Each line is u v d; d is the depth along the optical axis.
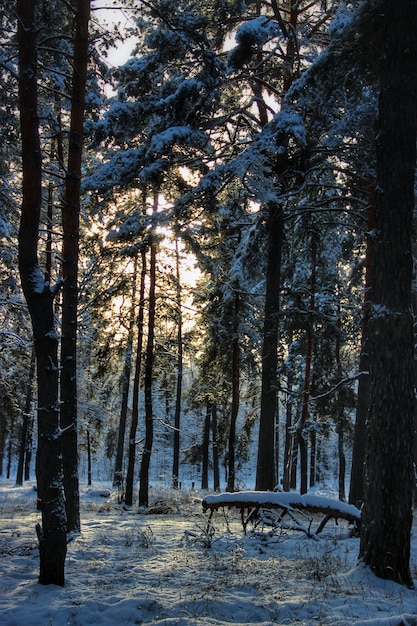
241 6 13.10
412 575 7.20
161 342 21.28
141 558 7.98
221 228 16.34
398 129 7.43
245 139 13.84
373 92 10.23
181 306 19.91
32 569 7.17
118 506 17.11
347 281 22.02
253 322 22.08
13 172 15.09
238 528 10.98
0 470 37.91
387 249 7.30
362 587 6.37
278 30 11.48
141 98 12.55
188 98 11.71
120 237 13.65
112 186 12.53
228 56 11.65
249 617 5.45
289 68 13.04
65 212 10.14
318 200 15.30
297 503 9.80
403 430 6.94
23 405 23.77
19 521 12.30
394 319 7.09
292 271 19.25
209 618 5.29
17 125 10.92
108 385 25.47
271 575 7.03
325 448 43.38
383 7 7.93
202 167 13.47
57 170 14.21
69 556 8.04
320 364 21.08
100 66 11.43
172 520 12.88
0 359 18.73
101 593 6.07
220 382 24.45
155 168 11.98
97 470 49.81
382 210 7.43
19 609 5.47
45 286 6.54
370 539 6.93
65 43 12.04
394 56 7.54
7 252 14.22
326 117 11.83
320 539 9.76
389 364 7.05
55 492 6.47
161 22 11.73
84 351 23.00
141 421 46.62
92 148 12.43
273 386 13.98
